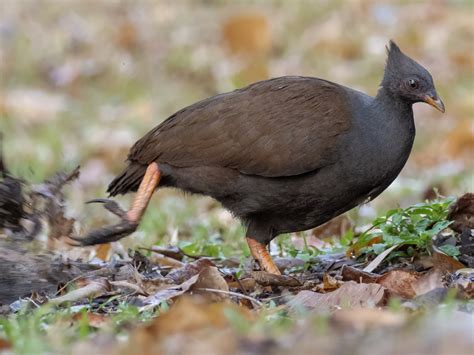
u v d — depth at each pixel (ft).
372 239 40.19
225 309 29.19
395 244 38.32
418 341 25.08
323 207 39.06
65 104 81.41
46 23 91.97
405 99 39.11
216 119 38.60
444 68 83.71
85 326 30.27
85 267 40.09
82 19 92.07
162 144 39.06
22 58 87.56
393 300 31.04
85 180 66.59
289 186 38.34
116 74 84.94
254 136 38.09
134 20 91.71
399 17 91.45
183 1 94.94
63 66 86.22
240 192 38.88
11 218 37.52
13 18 91.97
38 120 79.05
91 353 27.30
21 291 37.76
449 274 36.83
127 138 73.92
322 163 37.88
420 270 37.91
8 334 30.45
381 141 38.37
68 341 29.78
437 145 71.05
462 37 88.69
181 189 39.96
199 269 38.70
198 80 84.84
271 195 38.58
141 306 34.40
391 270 36.86
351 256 40.60
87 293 36.01
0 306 36.76
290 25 90.02
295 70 83.71
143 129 76.48
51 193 37.78
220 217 54.13
